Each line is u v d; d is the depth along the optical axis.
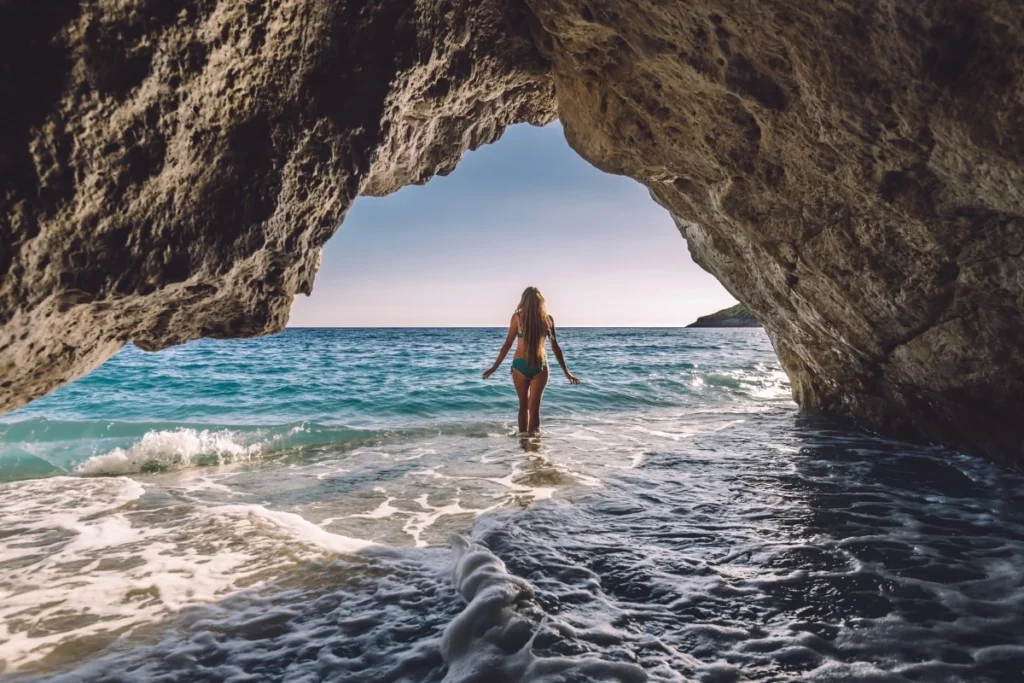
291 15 2.43
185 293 2.61
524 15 3.58
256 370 15.36
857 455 5.35
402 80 2.91
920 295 4.07
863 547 3.02
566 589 2.52
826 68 2.76
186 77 2.21
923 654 1.99
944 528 3.32
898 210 3.40
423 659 2.03
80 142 2.02
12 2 1.83
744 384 12.24
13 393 2.44
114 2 1.95
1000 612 2.30
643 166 4.32
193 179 2.39
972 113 2.44
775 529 3.31
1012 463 4.48
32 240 2.01
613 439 6.39
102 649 2.11
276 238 2.73
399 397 10.27
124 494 4.30
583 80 3.92
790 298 5.63
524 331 6.72
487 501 4.07
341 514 3.87
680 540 3.14
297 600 2.50
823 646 2.05
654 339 43.19
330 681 1.90
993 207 2.92
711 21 2.86
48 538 3.29
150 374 14.23
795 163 3.56
